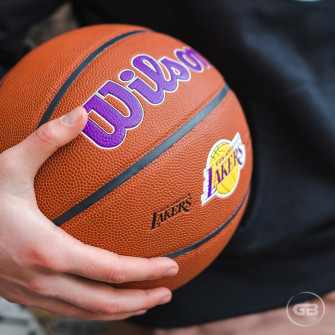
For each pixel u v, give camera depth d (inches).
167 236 20.4
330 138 27.2
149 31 22.8
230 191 21.5
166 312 27.6
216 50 27.1
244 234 27.0
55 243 19.2
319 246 28.4
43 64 21.0
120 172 19.7
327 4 26.6
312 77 27.2
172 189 20.1
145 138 19.9
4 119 20.4
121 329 32.9
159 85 20.5
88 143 19.6
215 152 20.9
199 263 21.9
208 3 26.2
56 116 20.0
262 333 27.6
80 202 19.6
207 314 27.6
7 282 20.3
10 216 19.2
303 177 28.0
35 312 42.3
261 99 27.2
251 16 26.4
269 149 27.8
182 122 20.5
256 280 28.0
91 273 19.5
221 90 22.1
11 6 26.6
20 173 19.1
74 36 21.9
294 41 27.0
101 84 20.1
